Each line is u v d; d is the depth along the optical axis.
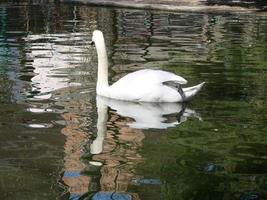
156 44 14.33
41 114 7.32
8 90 8.70
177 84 8.31
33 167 5.39
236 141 6.30
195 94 8.42
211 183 5.06
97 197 4.71
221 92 8.86
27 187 4.90
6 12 22.86
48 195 4.73
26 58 11.85
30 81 9.41
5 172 5.25
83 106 7.88
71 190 4.84
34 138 6.28
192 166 5.48
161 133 6.62
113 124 7.00
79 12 23.09
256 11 23.97
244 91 8.93
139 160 5.62
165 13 23.02
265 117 7.35
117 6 25.59
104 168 5.39
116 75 10.23
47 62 11.38
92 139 6.33
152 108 7.94
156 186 4.97
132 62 11.61
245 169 5.44
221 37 15.94
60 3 26.69
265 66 11.23
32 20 20.00
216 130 6.75
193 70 10.76
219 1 26.34
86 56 12.22
